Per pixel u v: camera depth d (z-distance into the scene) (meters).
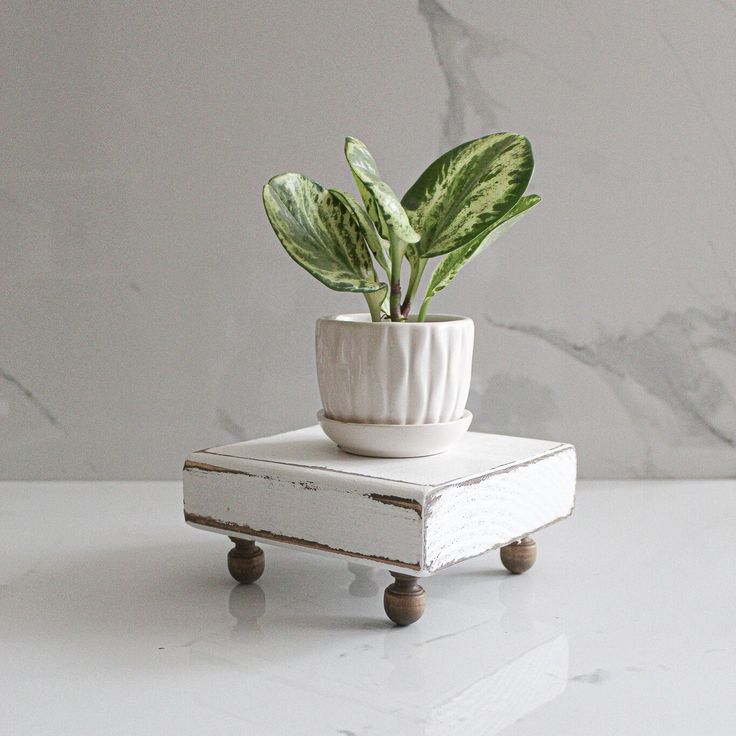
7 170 1.12
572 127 1.12
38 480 1.17
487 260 1.14
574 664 0.69
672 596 0.82
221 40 1.10
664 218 1.13
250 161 1.12
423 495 0.68
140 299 1.14
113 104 1.11
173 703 0.63
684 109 1.12
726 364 1.16
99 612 0.78
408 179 1.12
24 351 1.15
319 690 0.65
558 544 0.95
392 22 1.10
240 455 0.79
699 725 0.60
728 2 1.10
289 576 0.87
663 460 1.18
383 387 0.75
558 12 1.10
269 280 1.14
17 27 1.09
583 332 1.15
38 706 0.62
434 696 0.64
